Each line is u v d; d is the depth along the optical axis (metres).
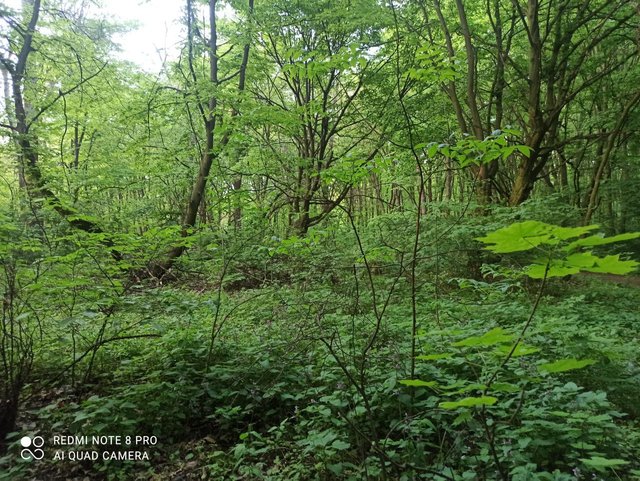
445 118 14.52
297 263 8.30
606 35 11.61
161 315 6.51
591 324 6.34
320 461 3.21
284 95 20.33
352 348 4.41
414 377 3.57
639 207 16.48
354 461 3.18
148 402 4.00
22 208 6.32
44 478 3.36
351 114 15.34
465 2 13.10
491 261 8.89
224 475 3.29
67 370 4.84
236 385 4.32
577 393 3.23
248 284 10.15
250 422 4.07
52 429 3.86
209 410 4.21
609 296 9.09
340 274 7.81
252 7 13.61
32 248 4.39
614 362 3.93
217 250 7.72
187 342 5.12
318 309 5.48
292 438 3.65
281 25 13.52
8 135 10.68
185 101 11.97
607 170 17.88
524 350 1.70
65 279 4.43
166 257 8.26
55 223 6.82
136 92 14.02
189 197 14.26
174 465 3.54
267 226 10.20
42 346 4.89
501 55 12.40
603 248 12.76
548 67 12.20
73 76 14.00
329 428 3.41
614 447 2.89
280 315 5.94
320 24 13.93
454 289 8.47
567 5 11.96
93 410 3.88
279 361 4.43
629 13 12.03
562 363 1.46
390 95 13.41
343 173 3.95
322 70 3.90
